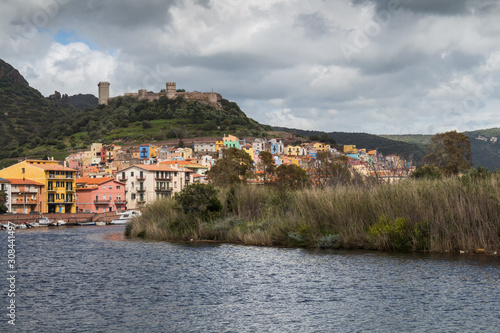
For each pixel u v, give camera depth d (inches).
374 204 1993.1
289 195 2561.5
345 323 1026.1
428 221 1818.4
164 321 1072.8
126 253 2092.8
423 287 1270.9
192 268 1663.4
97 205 6067.9
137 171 6343.5
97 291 1354.6
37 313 1142.3
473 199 1766.7
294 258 1777.8
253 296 1261.1
